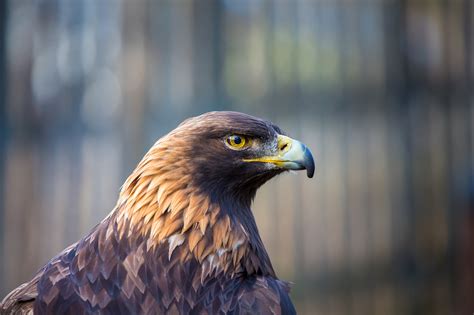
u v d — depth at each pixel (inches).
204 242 220.7
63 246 501.4
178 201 220.8
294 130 500.1
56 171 501.4
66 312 203.0
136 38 498.3
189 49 499.2
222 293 216.5
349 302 505.7
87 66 500.7
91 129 500.7
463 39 523.5
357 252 509.0
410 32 513.7
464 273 504.1
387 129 510.9
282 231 500.1
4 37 494.3
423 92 515.2
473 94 527.5
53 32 499.2
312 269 502.6
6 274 498.3
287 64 500.1
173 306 210.8
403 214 513.7
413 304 512.4
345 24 505.7
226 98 498.3
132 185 223.1
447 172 520.7
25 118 498.9
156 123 498.0
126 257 213.2
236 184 232.7
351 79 506.9
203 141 227.5
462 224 513.7
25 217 500.1
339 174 506.0
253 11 499.8
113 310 205.6
